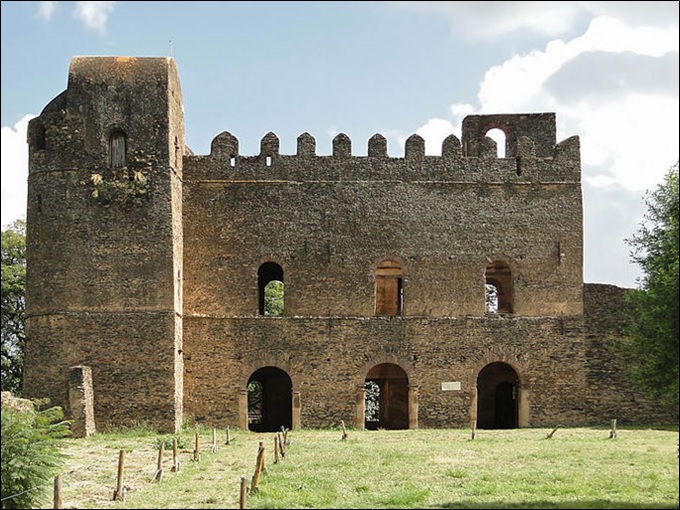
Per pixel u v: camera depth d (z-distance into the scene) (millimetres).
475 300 46219
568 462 32281
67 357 41562
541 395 45812
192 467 31516
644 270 30172
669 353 26734
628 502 24969
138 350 41938
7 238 64750
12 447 23484
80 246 42344
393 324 45719
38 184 42906
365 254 46125
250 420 61219
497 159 47219
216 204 46125
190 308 45281
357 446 37125
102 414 41500
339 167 46688
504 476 29344
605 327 46312
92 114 43250
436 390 45469
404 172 46844
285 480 28500
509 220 46906
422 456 33812
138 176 42875
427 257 46312
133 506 24609
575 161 47469
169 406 41750
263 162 46500
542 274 46625
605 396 45938
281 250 45938
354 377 45250
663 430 43062
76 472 30125
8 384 62875
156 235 42719
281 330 45344
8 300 63281
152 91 43531
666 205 27938
